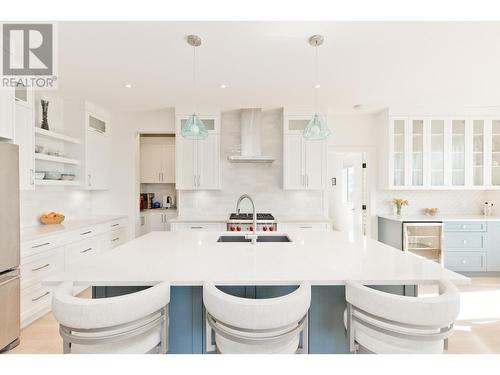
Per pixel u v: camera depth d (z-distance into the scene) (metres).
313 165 4.16
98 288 1.61
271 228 3.79
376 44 2.34
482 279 3.86
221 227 3.88
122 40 2.26
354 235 2.57
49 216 3.46
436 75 2.99
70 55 2.50
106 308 1.09
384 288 1.68
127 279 1.34
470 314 2.77
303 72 2.91
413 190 4.55
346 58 2.59
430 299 1.11
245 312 1.09
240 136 4.45
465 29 2.12
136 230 4.60
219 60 2.62
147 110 4.37
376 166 4.56
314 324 1.64
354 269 1.49
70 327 1.11
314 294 1.64
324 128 2.45
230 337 1.15
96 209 4.50
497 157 4.21
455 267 3.93
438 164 4.21
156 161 5.46
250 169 4.47
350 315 1.33
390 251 1.92
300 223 3.94
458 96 3.72
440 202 4.53
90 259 1.70
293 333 1.17
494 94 3.65
